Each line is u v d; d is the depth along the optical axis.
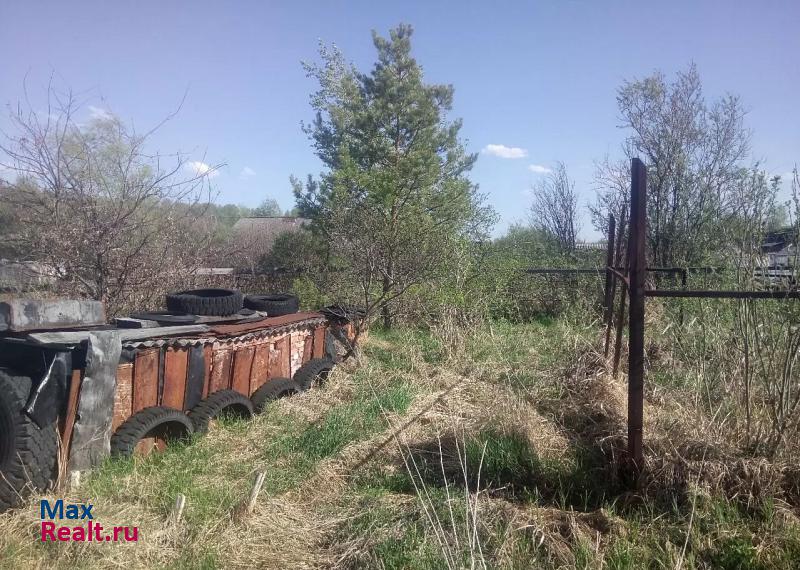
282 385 7.20
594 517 4.41
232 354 6.67
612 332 8.23
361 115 15.15
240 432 6.21
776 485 4.48
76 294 8.07
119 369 5.33
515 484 5.10
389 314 11.29
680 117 15.41
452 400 7.23
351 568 3.91
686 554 3.95
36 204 8.06
